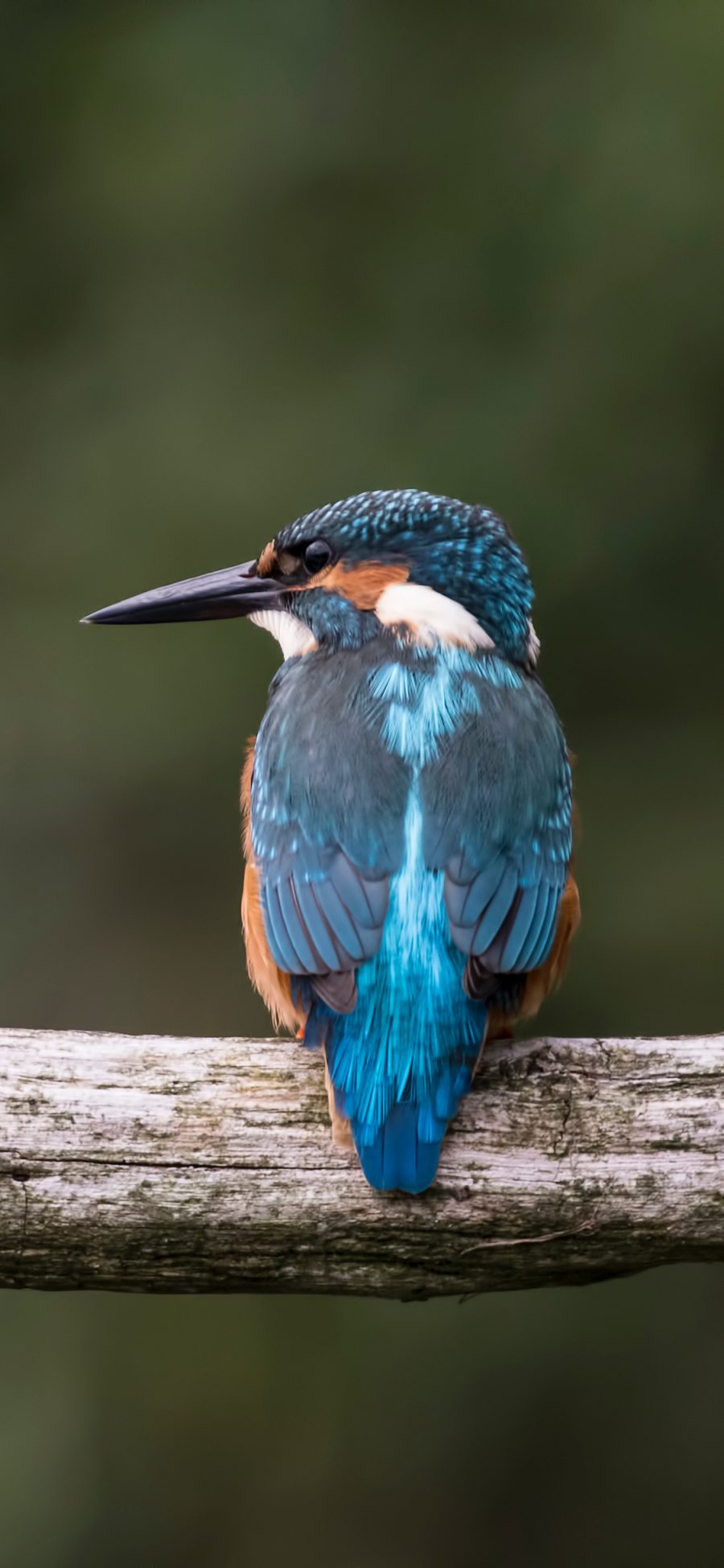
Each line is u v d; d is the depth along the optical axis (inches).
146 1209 221.0
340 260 507.8
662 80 495.2
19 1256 222.4
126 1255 222.8
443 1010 216.1
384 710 247.3
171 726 485.7
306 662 265.7
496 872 231.1
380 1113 213.8
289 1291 226.7
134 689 486.9
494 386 486.6
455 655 257.3
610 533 473.1
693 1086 226.2
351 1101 215.3
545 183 497.0
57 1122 222.2
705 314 480.1
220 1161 222.1
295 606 276.2
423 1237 221.6
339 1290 225.6
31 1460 408.8
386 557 269.9
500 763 241.0
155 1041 229.8
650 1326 419.8
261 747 258.8
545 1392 418.6
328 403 491.8
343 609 268.7
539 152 501.0
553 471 476.4
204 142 515.2
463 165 505.0
